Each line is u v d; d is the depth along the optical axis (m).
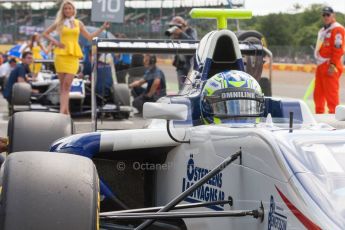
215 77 6.04
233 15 8.34
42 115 6.79
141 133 5.81
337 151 4.26
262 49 9.40
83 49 17.34
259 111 5.89
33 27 54.97
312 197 3.90
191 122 6.18
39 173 4.03
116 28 39.44
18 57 24.55
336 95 14.66
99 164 6.37
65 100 13.49
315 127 5.01
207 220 5.08
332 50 14.48
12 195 3.91
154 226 5.59
